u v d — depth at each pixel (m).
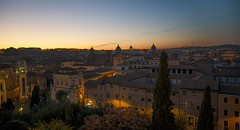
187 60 181.38
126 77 72.62
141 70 106.06
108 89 68.62
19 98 102.69
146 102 57.16
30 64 171.12
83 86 81.38
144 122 26.89
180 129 35.03
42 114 32.44
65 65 166.12
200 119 30.61
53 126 21.83
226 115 46.31
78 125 30.02
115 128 24.34
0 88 82.81
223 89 47.94
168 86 28.70
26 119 33.12
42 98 86.56
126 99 62.78
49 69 188.12
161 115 28.38
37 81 120.94
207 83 49.66
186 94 51.16
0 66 94.81
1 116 30.42
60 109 33.91
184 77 69.75
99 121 25.00
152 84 58.03
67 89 78.75
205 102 30.23
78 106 37.78
